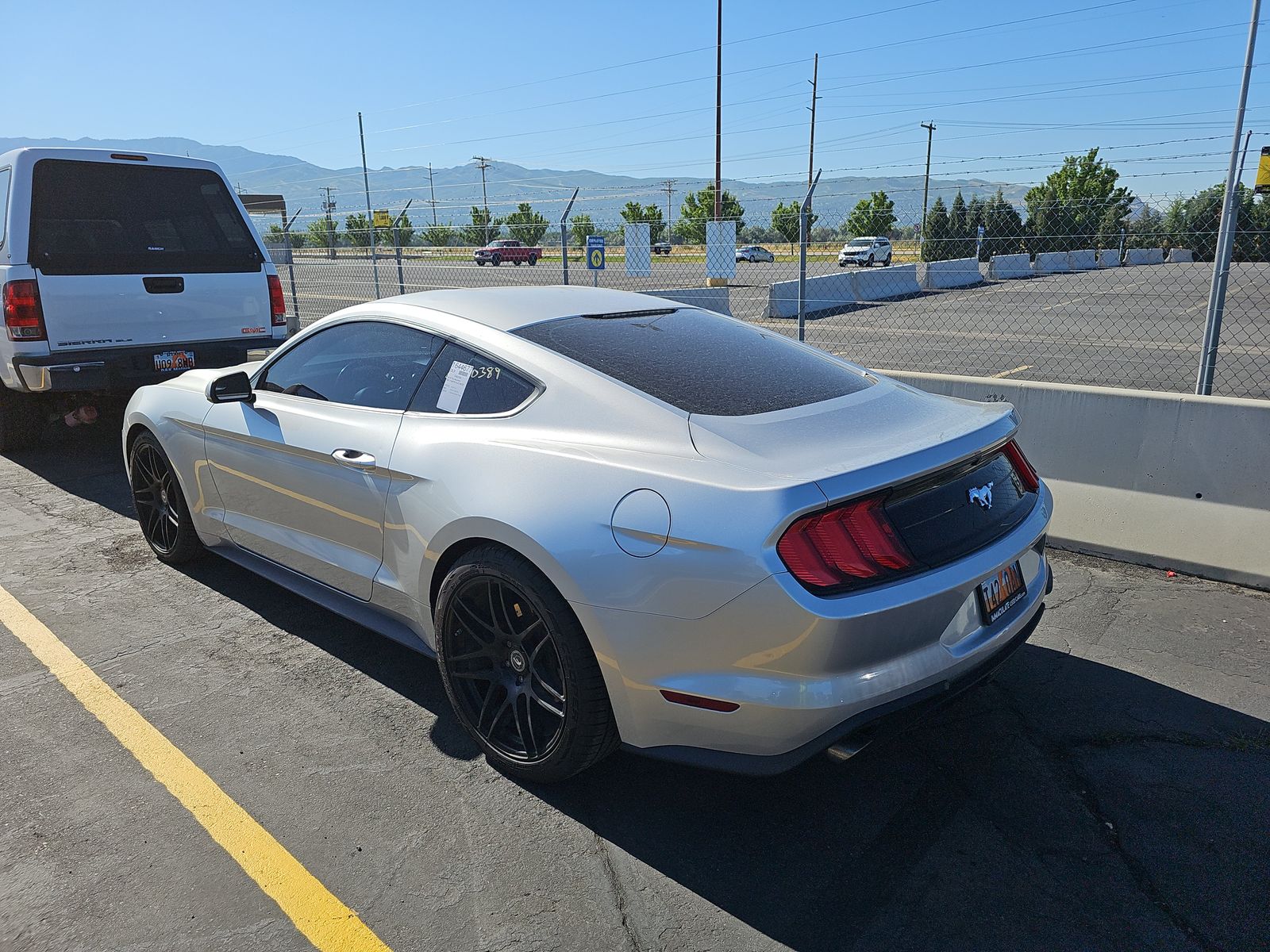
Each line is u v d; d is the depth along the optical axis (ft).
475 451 8.47
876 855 7.52
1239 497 13.03
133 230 19.89
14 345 18.26
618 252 75.10
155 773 8.71
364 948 6.53
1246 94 14.84
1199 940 6.56
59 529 16.19
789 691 6.72
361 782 8.55
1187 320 50.80
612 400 8.14
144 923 6.78
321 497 10.30
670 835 7.80
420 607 9.23
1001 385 15.06
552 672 8.09
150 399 13.52
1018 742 9.16
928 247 69.62
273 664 10.98
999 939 6.58
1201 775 8.55
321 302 57.93
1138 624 11.74
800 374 9.18
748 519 6.70
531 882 7.22
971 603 7.54
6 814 8.09
